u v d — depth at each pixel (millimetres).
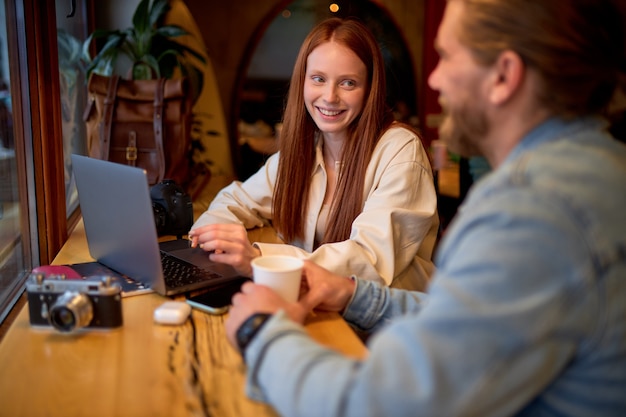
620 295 663
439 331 664
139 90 2295
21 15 1644
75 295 1042
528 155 736
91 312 1062
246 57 4105
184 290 1265
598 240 656
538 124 766
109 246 1396
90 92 2299
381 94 1635
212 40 4055
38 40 1677
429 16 4551
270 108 4203
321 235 1770
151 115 2275
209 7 4020
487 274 660
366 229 1475
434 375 650
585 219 662
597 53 731
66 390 881
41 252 1767
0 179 1501
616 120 1783
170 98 2279
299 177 1757
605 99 782
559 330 653
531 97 751
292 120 1740
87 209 1432
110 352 1006
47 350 1008
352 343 1066
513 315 642
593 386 684
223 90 4125
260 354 802
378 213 1491
